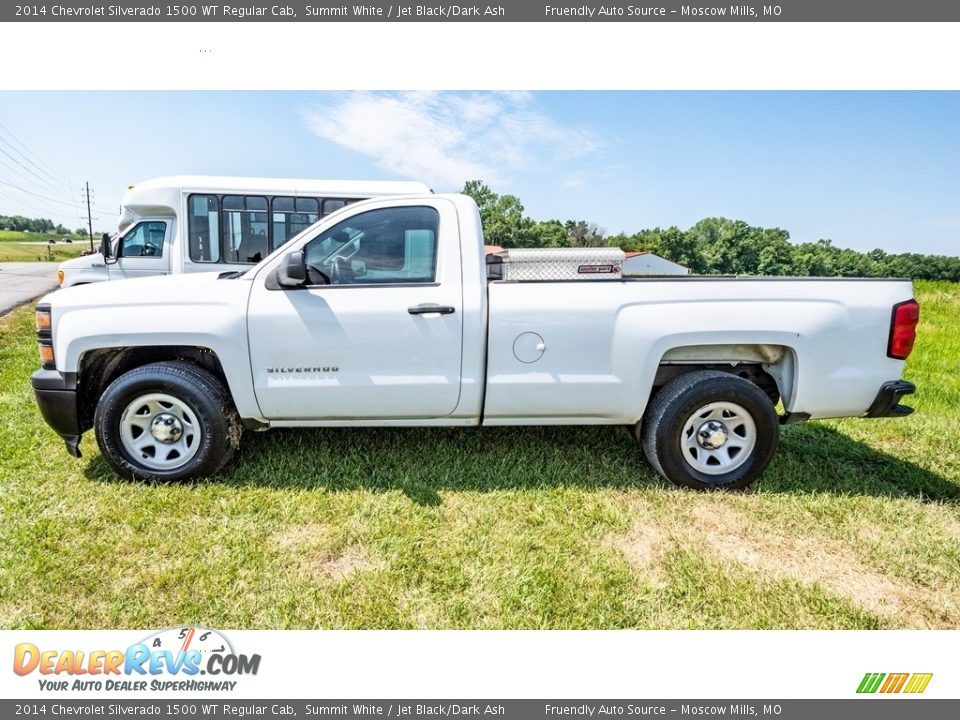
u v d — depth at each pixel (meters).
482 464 3.40
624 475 3.31
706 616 2.21
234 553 2.49
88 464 3.31
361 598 2.25
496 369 3.02
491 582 2.35
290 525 2.73
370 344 2.97
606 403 3.08
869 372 2.99
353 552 2.54
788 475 3.37
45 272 29.48
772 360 3.16
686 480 3.12
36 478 3.12
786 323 2.94
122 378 2.96
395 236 3.08
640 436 3.32
